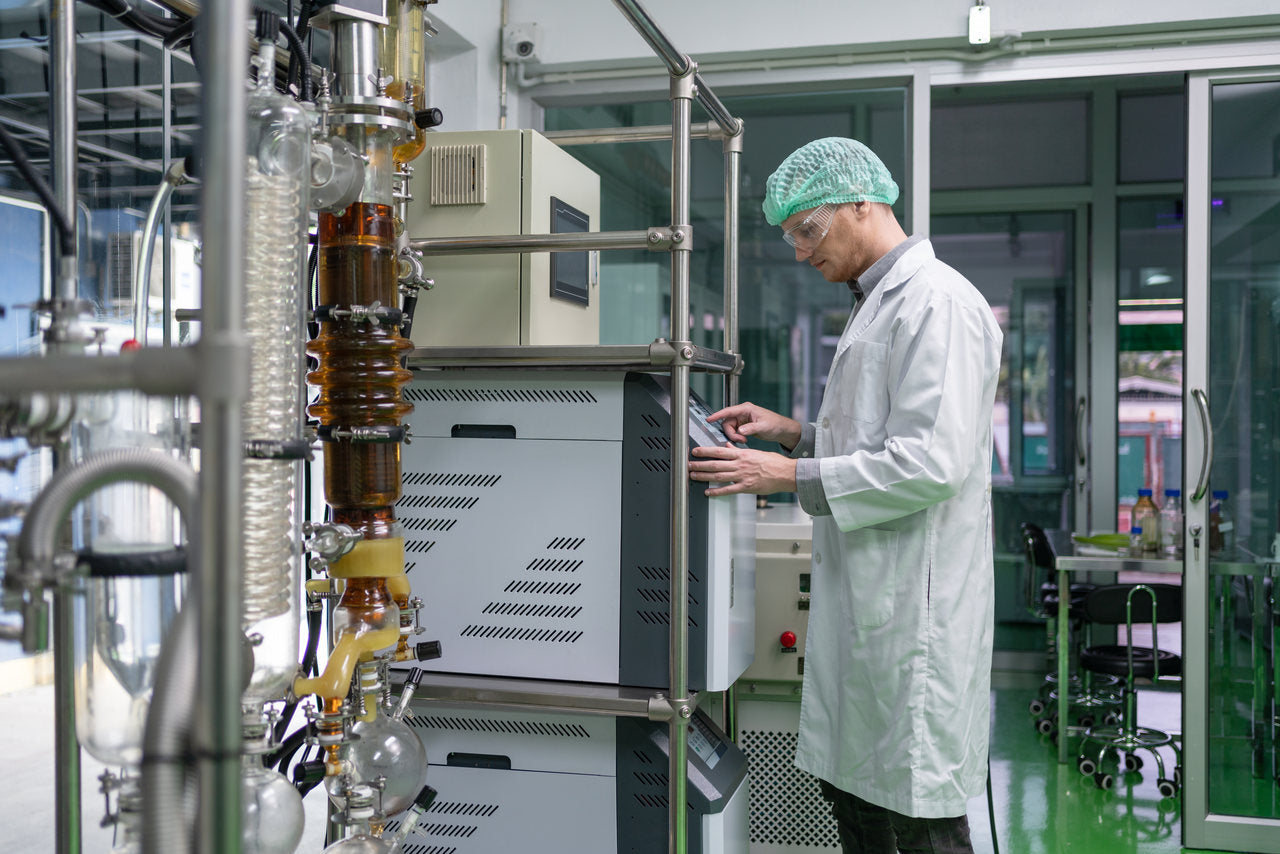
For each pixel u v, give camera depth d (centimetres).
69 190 103
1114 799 350
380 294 125
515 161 171
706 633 160
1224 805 311
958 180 551
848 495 169
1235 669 312
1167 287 538
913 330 175
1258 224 313
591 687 161
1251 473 314
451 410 169
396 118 123
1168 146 534
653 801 162
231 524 59
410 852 171
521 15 348
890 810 179
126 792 88
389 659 124
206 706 58
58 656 99
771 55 336
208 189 59
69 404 84
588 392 163
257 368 95
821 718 189
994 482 551
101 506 84
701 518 160
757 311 425
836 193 189
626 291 382
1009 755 399
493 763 169
